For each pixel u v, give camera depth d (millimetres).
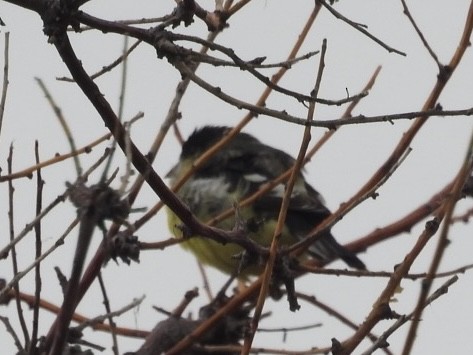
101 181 6332
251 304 11609
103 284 8547
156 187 8711
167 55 8219
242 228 9570
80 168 6664
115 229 9148
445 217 7539
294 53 10023
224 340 11195
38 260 7555
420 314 7312
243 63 8125
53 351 6891
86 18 8250
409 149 9094
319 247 13125
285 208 8695
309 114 8234
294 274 9945
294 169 8742
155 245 9539
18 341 8203
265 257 9664
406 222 11359
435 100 9852
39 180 8234
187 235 9312
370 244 11609
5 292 7766
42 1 7945
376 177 10266
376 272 9797
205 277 12281
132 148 8195
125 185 6398
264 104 10047
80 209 6277
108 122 7953
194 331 9867
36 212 8125
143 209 6711
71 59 7797
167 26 8578
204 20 9484
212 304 11883
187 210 9008
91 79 7980
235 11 9500
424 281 7309
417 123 10227
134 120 7918
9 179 8445
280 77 10016
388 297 8594
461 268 9359
